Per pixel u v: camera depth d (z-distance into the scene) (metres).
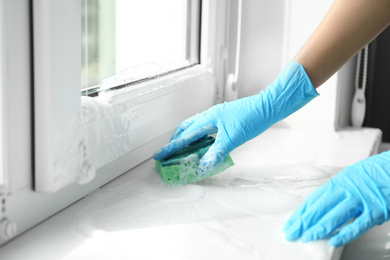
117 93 0.80
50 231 0.63
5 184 0.57
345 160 0.96
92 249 0.59
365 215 0.64
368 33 0.82
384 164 0.71
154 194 0.76
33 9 0.57
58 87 0.60
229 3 1.16
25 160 0.60
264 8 1.16
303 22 1.14
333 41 0.82
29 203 0.62
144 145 0.91
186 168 0.79
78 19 0.63
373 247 0.78
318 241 0.62
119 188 0.78
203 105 1.12
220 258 0.58
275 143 1.06
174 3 1.00
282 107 0.85
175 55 1.04
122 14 0.81
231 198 0.76
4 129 0.55
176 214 0.70
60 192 0.68
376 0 0.79
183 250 0.59
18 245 0.60
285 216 0.70
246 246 0.61
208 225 0.66
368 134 1.16
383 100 1.43
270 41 1.17
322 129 1.17
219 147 0.81
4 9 0.53
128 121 0.83
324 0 1.11
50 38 0.58
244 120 0.83
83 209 0.70
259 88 1.21
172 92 0.97
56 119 0.60
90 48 0.74
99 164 0.75
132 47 0.86
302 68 0.83
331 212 0.65
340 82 1.16
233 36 1.19
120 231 0.64
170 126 0.98
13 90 0.56
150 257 0.58
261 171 0.88
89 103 0.71
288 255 0.59
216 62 1.17
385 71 1.41
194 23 1.09
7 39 0.54
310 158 0.96
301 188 0.81
